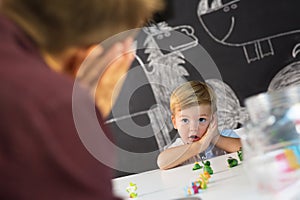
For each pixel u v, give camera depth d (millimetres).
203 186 843
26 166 443
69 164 454
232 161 1012
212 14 1899
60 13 500
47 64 514
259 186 662
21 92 457
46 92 467
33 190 443
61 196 449
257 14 1898
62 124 461
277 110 728
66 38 512
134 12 532
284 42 1898
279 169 646
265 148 705
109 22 516
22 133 446
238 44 1905
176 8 1839
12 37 501
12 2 519
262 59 1899
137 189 1034
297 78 1883
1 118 446
